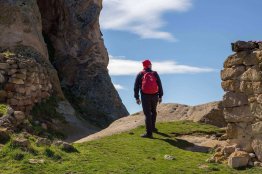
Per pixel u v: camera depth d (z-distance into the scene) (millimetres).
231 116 9516
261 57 8844
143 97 12180
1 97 15422
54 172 7809
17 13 21281
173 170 8328
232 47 9531
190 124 14188
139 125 14641
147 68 12367
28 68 16719
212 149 10375
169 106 17359
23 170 7691
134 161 8961
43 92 18312
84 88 28344
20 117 11711
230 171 8383
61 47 29516
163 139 11836
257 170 8359
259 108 8891
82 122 19641
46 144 9469
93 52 30000
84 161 8664
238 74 9406
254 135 8992
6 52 18406
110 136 12812
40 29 23172
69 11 29375
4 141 9438
